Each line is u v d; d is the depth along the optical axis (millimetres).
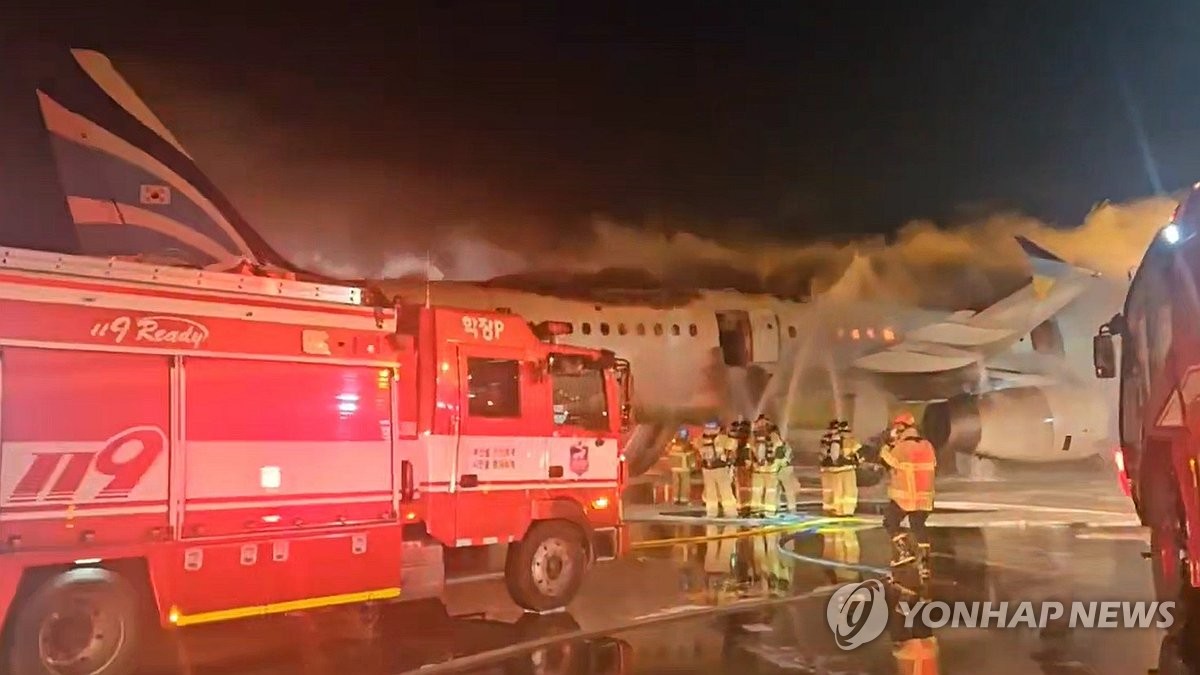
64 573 5727
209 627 7898
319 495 6863
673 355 19531
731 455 17625
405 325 7980
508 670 6418
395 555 7305
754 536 14227
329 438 6973
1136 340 8383
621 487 9062
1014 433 19875
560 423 8680
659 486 20156
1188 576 7281
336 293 7219
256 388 6598
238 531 6395
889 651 6922
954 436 20125
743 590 9555
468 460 7988
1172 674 6223
